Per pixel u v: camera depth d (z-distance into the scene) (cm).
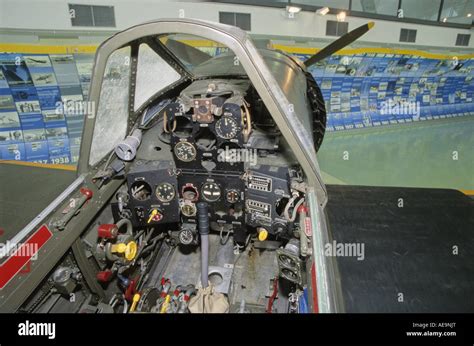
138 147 235
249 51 155
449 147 714
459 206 368
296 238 213
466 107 910
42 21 491
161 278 258
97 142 206
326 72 723
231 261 269
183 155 213
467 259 283
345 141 724
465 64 856
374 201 384
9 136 512
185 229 235
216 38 152
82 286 204
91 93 180
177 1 574
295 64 356
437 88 862
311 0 711
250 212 224
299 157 182
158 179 216
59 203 182
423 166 630
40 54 498
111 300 215
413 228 327
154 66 234
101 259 201
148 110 249
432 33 782
